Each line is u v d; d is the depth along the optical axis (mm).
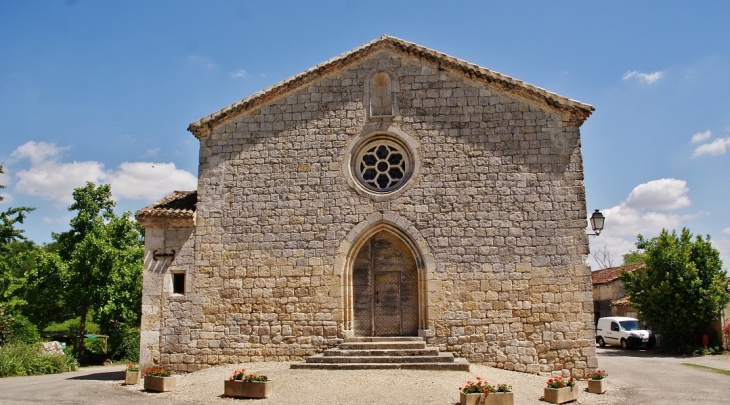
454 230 18266
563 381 14445
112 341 30922
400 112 19109
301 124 19297
